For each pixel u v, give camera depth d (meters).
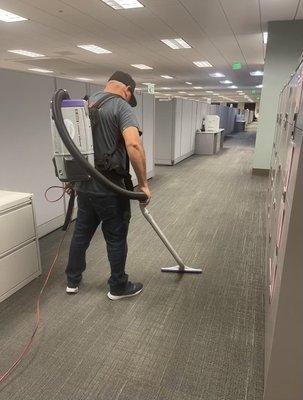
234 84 13.99
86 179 1.53
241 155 7.91
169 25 5.08
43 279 2.06
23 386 1.28
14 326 1.63
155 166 6.36
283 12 4.38
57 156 1.49
